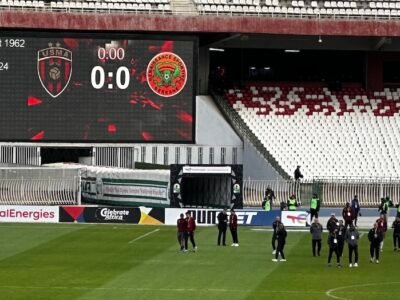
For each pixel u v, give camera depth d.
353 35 69.62
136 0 68.69
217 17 67.56
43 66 63.84
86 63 64.12
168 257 45.16
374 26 69.62
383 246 49.47
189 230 46.75
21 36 63.75
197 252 46.75
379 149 68.44
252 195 63.56
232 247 48.53
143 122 64.56
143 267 42.31
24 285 37.97
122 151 66.88
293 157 67.19
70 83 64.00
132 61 64.50
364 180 63.25
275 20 68.62
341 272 41.59
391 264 43.91
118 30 65.94
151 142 64.56
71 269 41.72
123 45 64.44
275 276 40.38
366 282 39.25
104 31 65.81
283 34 69.06
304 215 57.16
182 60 64.88
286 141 68.38
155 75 64.56
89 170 65.38
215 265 43.00
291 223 57.22
